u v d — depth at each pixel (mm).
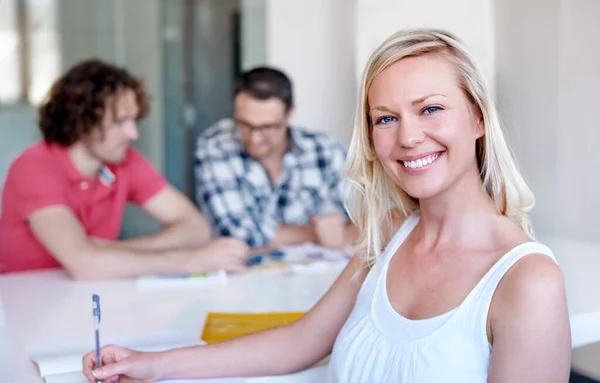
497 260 937
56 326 1455
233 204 2426
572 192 2334
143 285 1799
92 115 2023
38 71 3414
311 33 3305
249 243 2365
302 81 3344
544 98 2400
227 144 2477
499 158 985
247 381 1150
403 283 1035
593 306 1449
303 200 2537
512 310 871
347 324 1070
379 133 1006
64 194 2041
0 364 1230
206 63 3588
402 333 976
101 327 1444
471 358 908
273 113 2270
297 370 1192
